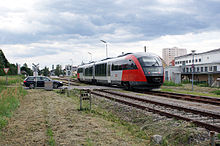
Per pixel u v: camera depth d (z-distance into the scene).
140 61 21.53
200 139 6.47
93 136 6.82
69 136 6.80
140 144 6.38
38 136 6.81
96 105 14.29
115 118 10.30
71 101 14.95
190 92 21.36
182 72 43.66
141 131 7.95
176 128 7.45
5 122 8.41
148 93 19.81
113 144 6.15
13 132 7.27
